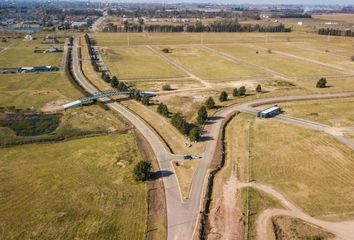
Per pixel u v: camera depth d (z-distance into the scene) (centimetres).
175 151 8194
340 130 9500
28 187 6656
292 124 9906
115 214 5872
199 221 5697
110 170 7319
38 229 5506
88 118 10256
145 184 6794
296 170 7412
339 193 6600
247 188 6694
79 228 5528
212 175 7125
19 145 8488
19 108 10988
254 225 5675
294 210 6094
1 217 5781
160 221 5706
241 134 9225
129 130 9394
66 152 8138
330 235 5475
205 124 9819
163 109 10338
